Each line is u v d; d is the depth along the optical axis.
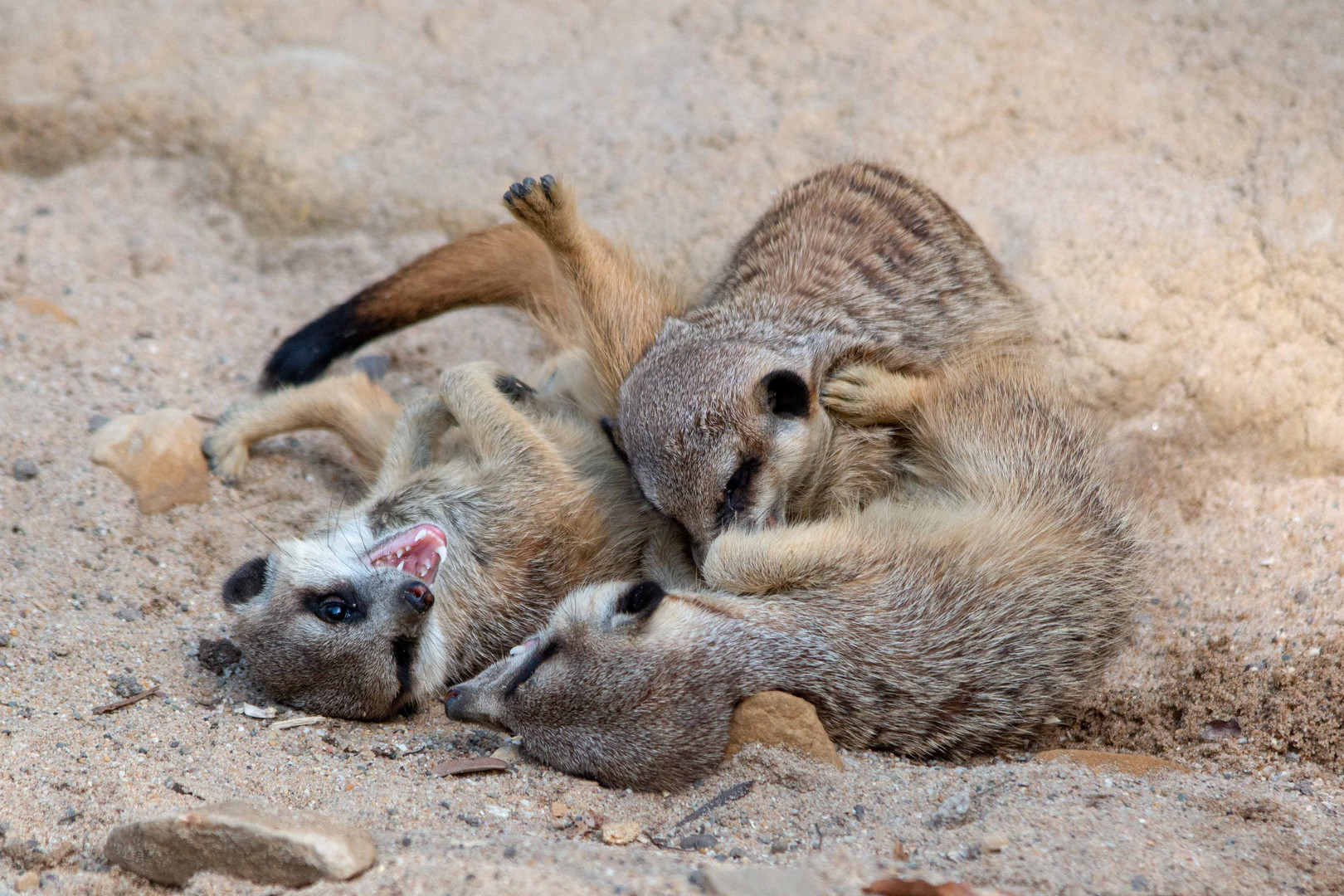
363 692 7.85
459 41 13.98
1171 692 8.40
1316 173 11.12
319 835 5.71
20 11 14.24
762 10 13.64
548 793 7.00
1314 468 10.19
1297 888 6.00
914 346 9.48
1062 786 7.07
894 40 13.02
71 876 5.97
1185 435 10.40
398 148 12.96
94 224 12.50
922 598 7.95
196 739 7.27
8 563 8.55
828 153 12.16
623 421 8.55
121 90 13.48
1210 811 6.82
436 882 5.46
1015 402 9.13
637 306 9.49
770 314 9.25
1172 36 12.66
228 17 14.30
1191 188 11.35
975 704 7.94
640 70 13.39
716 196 12.03
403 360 11.65
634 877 5.57
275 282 12.24
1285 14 12.55
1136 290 10.79
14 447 9.59
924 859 6.10
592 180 12.37
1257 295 10.71
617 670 7.32
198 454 9.82
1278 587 9.01
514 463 8.88
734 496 8.26
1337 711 8.03
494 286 10.55
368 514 8.93
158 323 11.51
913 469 9.16
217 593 8.84
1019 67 12.59
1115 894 5.68
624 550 9.14
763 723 7.30
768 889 5.46
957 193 11.75
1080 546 8.49
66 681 7.64
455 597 8.69
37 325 11.04
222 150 13.02
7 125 13.23
